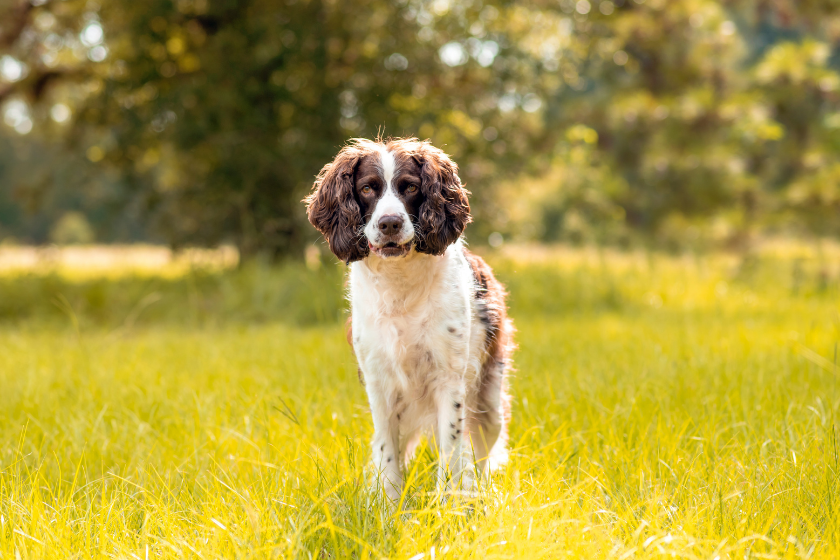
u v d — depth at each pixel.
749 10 16.09
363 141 3.33
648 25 14.77
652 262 12.45
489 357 3.53
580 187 17.52
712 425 3.64
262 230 13.11
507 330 3.72
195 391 4.62
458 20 12.89
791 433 3.41
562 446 3.49
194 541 2.46
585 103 17.09
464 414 3.21
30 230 43.44
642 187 17.30
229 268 12.77
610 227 17.20
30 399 4.62
